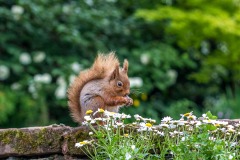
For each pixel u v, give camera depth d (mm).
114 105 6191
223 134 5570
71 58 13750
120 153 5113
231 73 15227
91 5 14586
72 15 14039
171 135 5379
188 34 14188
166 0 15133
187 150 5148
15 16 13453
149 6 15203
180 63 14305
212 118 5371
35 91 13281
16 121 13383
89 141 5312
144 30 15133
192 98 15305
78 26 14258
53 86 13453
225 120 5789
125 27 14539
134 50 14180
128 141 5254
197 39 14211
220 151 5117
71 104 6277
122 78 6312
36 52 13766
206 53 15375
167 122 5320
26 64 13797
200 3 14328
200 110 14164
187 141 5168
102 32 14672
